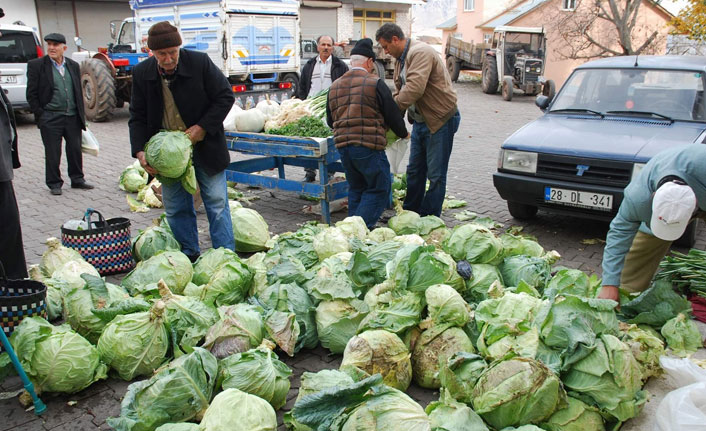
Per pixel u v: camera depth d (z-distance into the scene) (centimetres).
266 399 304
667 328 367
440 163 626
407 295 357
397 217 564
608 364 279
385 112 563
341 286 378
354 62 576
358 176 600
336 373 290
